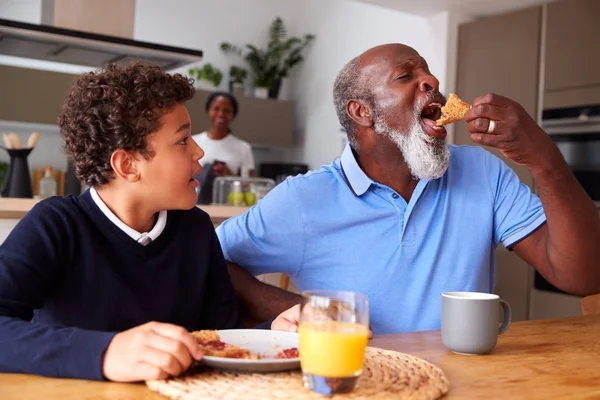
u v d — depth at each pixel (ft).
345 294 2.46
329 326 2.39
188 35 19.06
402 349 3.35
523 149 3.81
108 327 3.53
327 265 4.82
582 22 11.23
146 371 2.52
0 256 3.22
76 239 3.51
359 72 4.65
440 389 2.49
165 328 2.65
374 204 4.76
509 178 4.93
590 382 2.75
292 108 19.52
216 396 2.35
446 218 4.74
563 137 11.61
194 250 3.96
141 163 3.50
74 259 3.51
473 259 4.75
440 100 4.47
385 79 4.50
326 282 4.83
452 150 5.08
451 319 3.24
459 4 12.82
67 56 11.69
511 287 12.31
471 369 2.94
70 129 3.56
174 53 11.25
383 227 4.73
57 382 2.60
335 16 18.48
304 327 2.43
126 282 3.60
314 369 2.39
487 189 4.86
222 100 14.32
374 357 2.98
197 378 2.60
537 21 12.00
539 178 3.98
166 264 3.75
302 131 20.01
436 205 4.73
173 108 3.53
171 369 2.52
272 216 4.79
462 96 13.42
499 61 12.68
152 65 3.65
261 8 20.25
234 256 4.84
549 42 11.78
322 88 19.08
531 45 12.12
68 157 3.76
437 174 4.50
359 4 17.35
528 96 12.23
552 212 4.11
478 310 3.18
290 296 4.43
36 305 3.33
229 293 4.17
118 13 11.65
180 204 3.64
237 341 3.08
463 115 4.14
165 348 2.55
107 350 2.61
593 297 5.17
